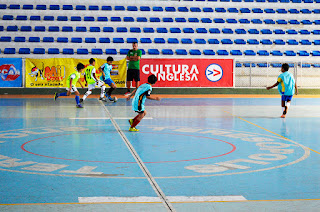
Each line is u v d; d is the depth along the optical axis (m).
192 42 27.11
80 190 4.75
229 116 12.49
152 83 9.30
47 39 25.66
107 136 8.79
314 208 4.16
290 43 27.89
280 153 7.07
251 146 7.72
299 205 4.26
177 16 28.31
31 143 7.91
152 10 28.22
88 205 4.20
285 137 8.79
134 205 4.22
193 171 5.73
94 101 17.36
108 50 25.56
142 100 9.24
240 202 4.35
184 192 4.71
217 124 10.77
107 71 16.92
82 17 27.41
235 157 6.73
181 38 27.42
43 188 4.83
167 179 5.29
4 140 8.23
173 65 21.25
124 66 20.81
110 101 17.36
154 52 25.94
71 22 26.88
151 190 4.77
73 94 20.33
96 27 26.77
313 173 5.65
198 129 9.89
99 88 21.89
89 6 27.58
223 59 21.69
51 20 26.72
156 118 11.91
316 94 21.89
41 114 12.68
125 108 14.55
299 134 9.20
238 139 8.52
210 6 29.06
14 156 6.70
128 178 5.32
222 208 4.16
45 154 6.87
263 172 5.70
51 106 15.14
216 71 21.70
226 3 29.25
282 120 11.62
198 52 26.34
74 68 21.00
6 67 20.56
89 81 16.02
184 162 6.33
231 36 27.98
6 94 19.75
